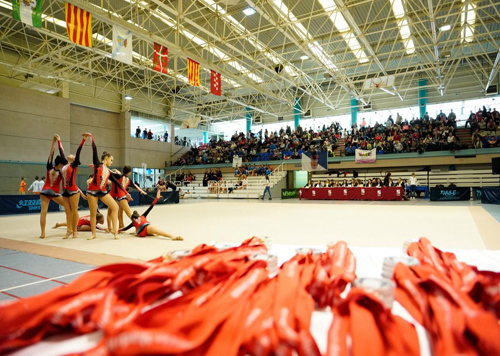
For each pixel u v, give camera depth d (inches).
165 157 1170.0
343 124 1175.0
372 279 40.9
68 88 855.7
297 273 47.6
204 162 1125.1
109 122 983.6
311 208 473.7
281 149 1022.4
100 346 27.7
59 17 622.5
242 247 66.2
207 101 1136.8
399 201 658.8
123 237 211.2
